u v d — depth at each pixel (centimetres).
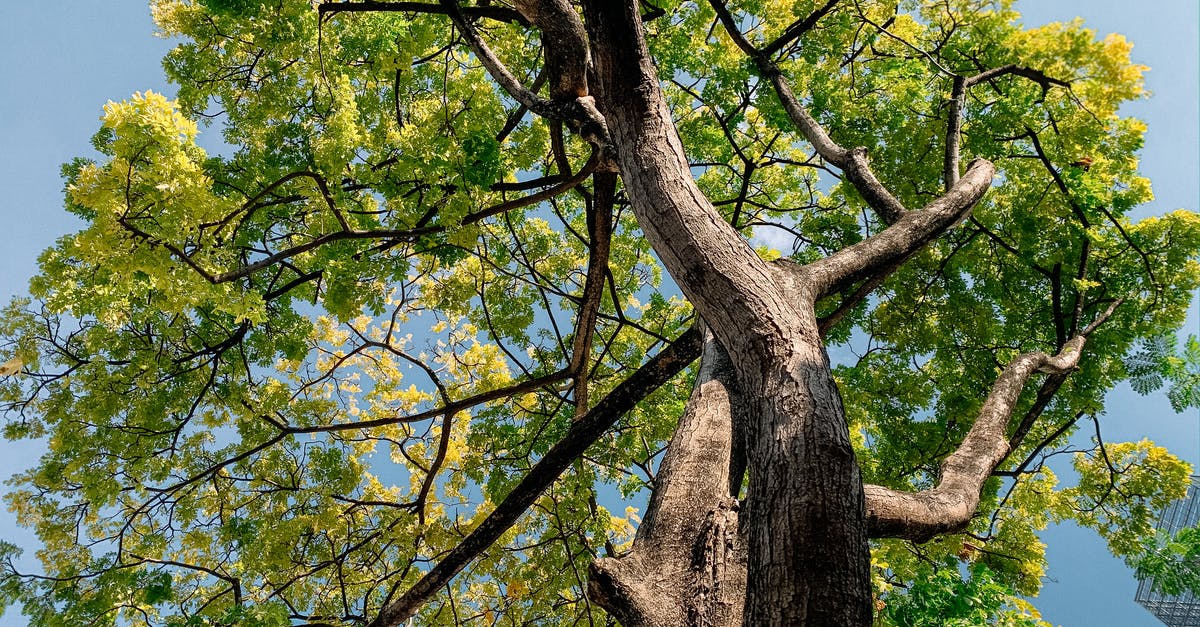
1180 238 901
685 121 958
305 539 875
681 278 302
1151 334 906
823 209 1061
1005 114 836
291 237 786
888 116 856
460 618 972
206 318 797
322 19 611
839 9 804
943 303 1023
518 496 511
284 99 646
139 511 830
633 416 991
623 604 261
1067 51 734
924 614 512
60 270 653
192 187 428
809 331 282
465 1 709
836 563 213
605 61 342
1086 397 909
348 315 738
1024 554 952
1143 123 883
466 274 1013
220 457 888
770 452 241
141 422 794
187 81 684
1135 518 923
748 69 743
